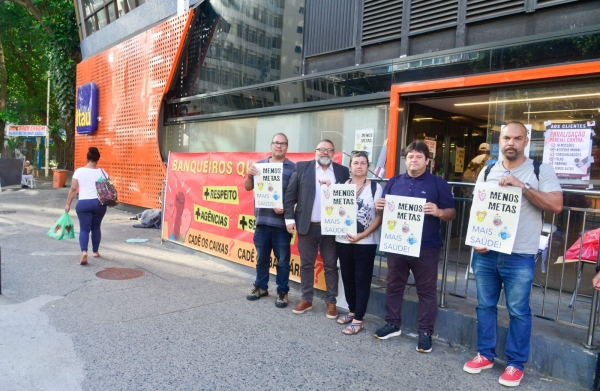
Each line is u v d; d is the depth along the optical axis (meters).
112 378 3.32
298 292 5.67
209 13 10.52
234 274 6.41
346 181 4.59
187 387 3.23
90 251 7.50
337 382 3.38
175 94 11.63
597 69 4.71
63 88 17.02
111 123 13.40
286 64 8.55
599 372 3.30
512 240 3.29
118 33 13.62
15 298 5.03
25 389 3.14
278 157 5.04
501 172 3.48
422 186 3.89
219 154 6.95
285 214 4.82
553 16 5.27
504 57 5.54
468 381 3.46
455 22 6.08
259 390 3.23
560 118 5.18
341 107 7.48
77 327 4.26
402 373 3.56
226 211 6.79
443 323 4.23
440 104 7.02
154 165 11.57
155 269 6.50
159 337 4.09
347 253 4.43
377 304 4.85
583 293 4.96
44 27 17.67
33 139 33.28
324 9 7.83
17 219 10.69
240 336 4.20
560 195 3.25
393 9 6.79
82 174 6.60
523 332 3.38
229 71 9.95
